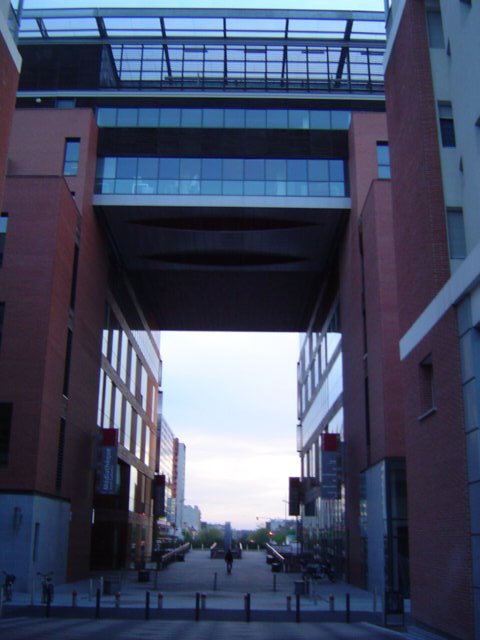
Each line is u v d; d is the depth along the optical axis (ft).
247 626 67.51
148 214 141.18
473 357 53.36
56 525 112.37
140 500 206.69
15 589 96.84
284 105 143.74
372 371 114.83
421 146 68.69
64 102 143.13
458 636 54.49
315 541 200.64
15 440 102.27
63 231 115.96
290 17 143.74
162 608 77.20
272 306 196.34
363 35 148.05
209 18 144.15
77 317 125.80
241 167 140.46
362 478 123.75
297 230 146.20
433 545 61.52
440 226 65.16
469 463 53.78
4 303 108.06
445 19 69.46
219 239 149.59
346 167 140.77
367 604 87.66
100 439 136.67
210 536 518.37
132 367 188.96
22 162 132.77
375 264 112.06
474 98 60.85
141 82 146.82
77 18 144.77
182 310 202.28
